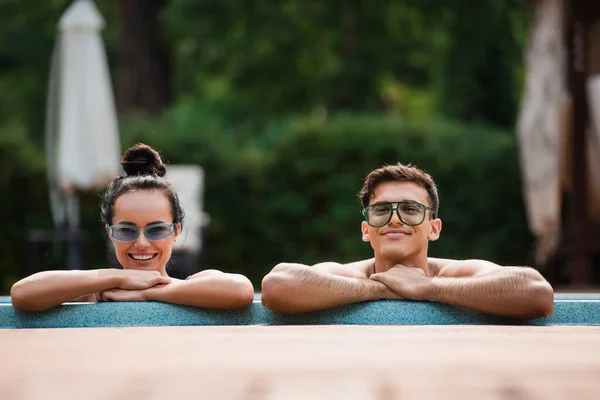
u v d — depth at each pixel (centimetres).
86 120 1391
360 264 574
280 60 2680
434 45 2642
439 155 1614
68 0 2691
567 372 152
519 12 2297
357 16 2595
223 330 341
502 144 1620
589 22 1249
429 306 515
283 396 126
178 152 1648
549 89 1269
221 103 3127
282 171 1639
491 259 1595
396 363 172
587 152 1257
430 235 564
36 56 2825
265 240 1634
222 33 2622
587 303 525
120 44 2253
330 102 2625
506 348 208
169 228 559
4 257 1575
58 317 514
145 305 514
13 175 1567
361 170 1628
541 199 1283
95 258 1569
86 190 1431
